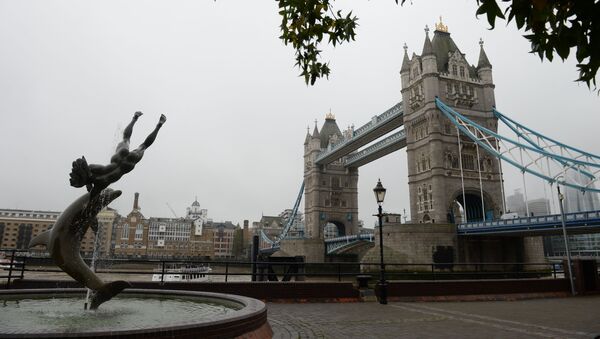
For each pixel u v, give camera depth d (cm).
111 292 1058
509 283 2138
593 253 10600
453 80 8038
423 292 1967
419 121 8075
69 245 1025
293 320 1320
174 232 18025
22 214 16600
